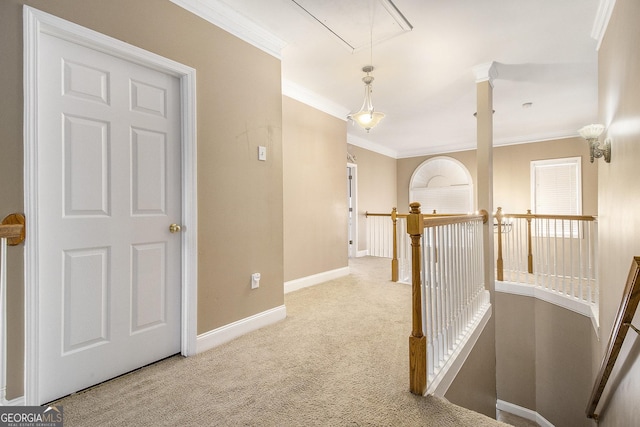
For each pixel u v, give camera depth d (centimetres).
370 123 326
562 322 377
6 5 143
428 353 184
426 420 148
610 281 236
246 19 248
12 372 144
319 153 432
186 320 213
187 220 213
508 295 430
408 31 265
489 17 246
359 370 193
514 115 491
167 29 201
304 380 182
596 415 247
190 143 213
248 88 255
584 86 380
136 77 193
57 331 162
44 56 157
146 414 151
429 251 194
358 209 657
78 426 142
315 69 335
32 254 148
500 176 657
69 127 165
